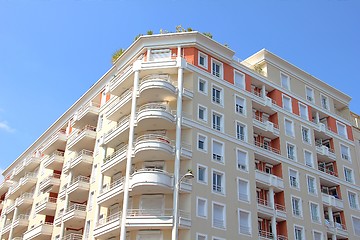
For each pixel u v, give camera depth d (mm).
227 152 41688
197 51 44188
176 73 42312
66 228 46844
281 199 44625
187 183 37094
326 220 47875
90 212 43500
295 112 51344
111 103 48281
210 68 44562
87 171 48906
